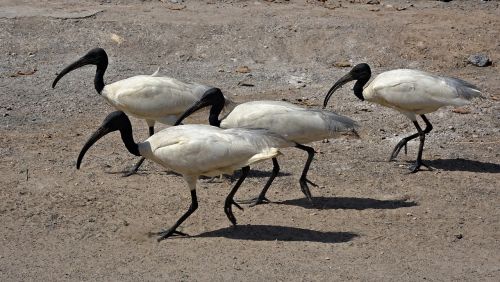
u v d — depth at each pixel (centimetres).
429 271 1156
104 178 1500
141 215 1341
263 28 2308
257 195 1438
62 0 2484
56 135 1738
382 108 1928
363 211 1373
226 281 1097
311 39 2266
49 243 1230
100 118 1856
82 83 2038
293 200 1423
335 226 1309
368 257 1195
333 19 2370
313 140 1387
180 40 2250
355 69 1619
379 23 2347
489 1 2648
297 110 1371
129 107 1547
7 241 1234
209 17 2377
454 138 1772
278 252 1199
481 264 1188
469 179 1530
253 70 2139
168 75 2080
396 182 1513
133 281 1095
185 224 1309
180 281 1095
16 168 1530
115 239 1251
